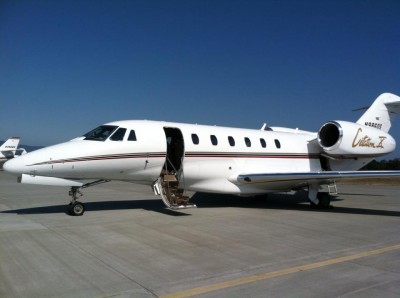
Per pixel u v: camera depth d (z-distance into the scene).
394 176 11.69
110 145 10.98
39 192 18.77
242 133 14.06
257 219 10.64
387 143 16.03
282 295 4.72
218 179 13.05
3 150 50.41
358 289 4.97
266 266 5.99
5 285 4.96
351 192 21.97
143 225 9.42
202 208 12.90
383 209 13.50
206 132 12.98
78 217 10.59
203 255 6.61
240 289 4.92
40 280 5.17
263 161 14.18
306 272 5.70
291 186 14.06
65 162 10.34
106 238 7.86
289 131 17.77
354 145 14.95
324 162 16.34
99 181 11.77
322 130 15.25
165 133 12.92
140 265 5.95
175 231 8.70
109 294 4.68
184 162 12.27
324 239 8.11
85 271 5.60
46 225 9.26
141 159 11.45
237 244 7.48
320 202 13.29
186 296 4.65
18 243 7.30
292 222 10.23
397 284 5.19
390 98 17.28
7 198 15.85
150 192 19.12
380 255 6.79
